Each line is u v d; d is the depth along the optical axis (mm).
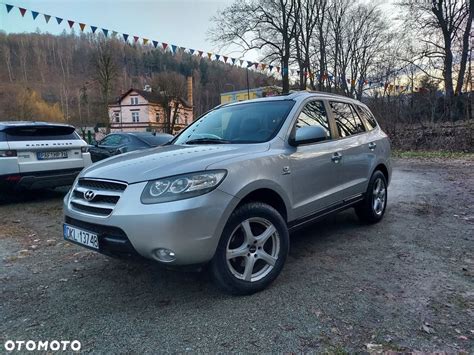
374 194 4914
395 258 3695
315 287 3051
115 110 61562
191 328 2475
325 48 28156
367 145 4641
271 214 3004
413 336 2332
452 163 11852
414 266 3480
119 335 2416
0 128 6086
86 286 3176
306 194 3521
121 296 2971
